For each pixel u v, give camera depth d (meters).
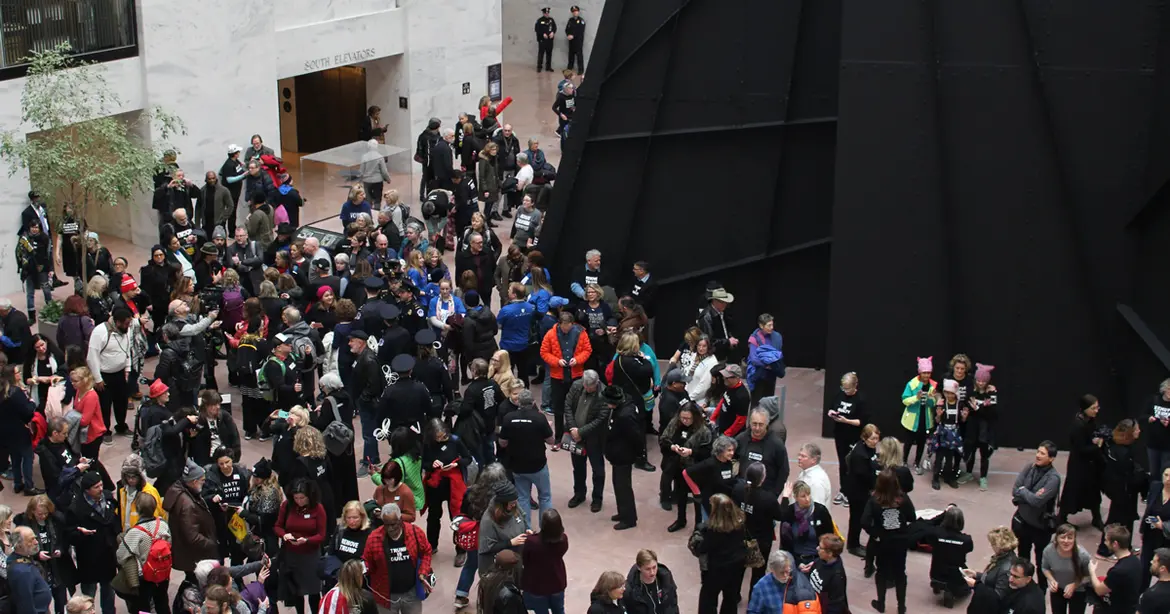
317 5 25.89
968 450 15.37
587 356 16.23
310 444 12.92
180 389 15.67
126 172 19.00
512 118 32.09
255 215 20.70
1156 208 15.48
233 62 24.05
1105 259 16.14
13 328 16.50
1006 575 11.29
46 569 12.26
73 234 19.80
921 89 16.25
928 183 16.38
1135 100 15.80
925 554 14.09
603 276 18.92
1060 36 15.88
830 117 18.22
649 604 11.18
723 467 13.31
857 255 16.58
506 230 24.39
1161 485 13.33
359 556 11.72
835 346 16.73
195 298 16.88
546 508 14.18
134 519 12.39
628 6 18.45
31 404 14.69
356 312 16.36
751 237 18.94
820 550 11.72
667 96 18.73
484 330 16.78
